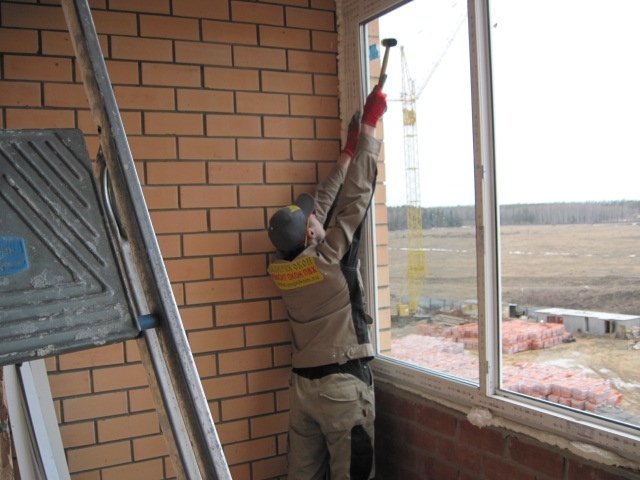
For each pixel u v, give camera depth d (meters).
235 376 2.49
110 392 2.26
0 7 2.11
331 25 2.66
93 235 0.87
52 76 2.17
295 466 2.36
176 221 2.37
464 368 2.16
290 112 2.58
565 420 1.71
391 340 2.62
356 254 2.31
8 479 1.01
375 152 2.28
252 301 2.51
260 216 2.52
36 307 0.79
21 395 1.63
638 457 1.51
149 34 2.32
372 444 2.28
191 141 2.39
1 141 0.90
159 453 2.33
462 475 2.12
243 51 2.48
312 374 2.27
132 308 0.83
